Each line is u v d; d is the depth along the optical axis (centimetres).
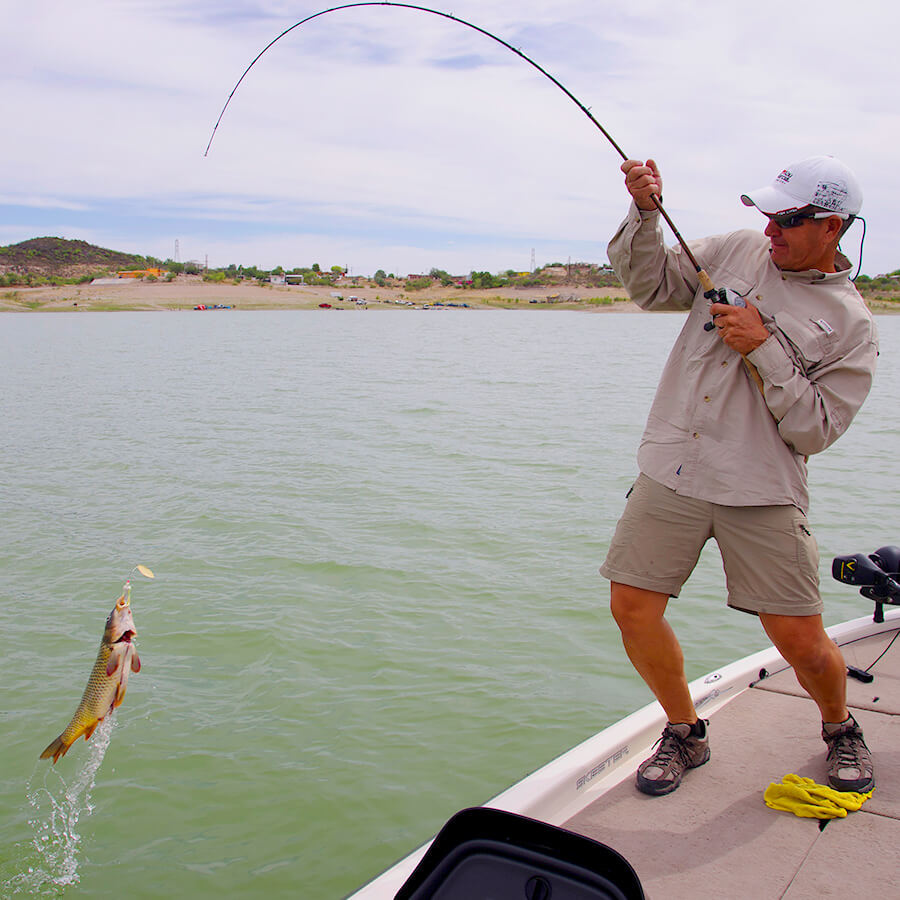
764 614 261
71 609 658
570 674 555
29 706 512
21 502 990
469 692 530
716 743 302
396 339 5547
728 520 257
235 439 1445
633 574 268
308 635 609
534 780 272
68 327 7644
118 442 1416
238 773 446
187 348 4397
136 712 504
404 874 225
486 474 1147
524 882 183
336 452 1312
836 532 883
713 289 260
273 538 839
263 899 363
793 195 246
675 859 240
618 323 9862
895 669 349
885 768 279
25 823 409
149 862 385
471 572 741
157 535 852
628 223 268
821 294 254
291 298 16650
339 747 471
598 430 1551
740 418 257
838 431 251
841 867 234
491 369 3089
